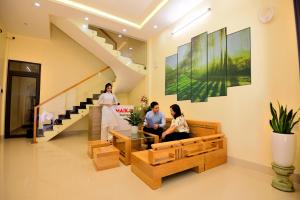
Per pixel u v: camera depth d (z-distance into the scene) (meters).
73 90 5.79
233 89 3.02
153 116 3.77
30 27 4.90
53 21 4.67
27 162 2.98
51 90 5.92
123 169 2.69
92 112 4.65
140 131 3.72
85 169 2.67
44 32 5.25
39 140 4.75
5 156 3.32
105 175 2.45
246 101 2.81
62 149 3.92
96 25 4.80
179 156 2.32
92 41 4.93
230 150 3.01
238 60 2.96
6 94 5.18
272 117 2.23
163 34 4.96
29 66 5.58
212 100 3.41
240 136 2.87
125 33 5.24
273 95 2.48
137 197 1.87
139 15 4.43
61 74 6.15
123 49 6.17
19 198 1.81
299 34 1.88
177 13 4.12
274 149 2.08
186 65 4.11
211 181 2.28
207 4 3.59
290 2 2.36
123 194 1.93
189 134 3.22
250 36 2.80
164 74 4.89
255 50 2.72
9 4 3.78
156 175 2.07
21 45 5.46
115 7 4.09
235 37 3.03
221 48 3.27
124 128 4.66
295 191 2.00
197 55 3.80
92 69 6.78
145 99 5.37
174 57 4.52
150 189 2.05
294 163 2.21
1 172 2.52
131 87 6.47
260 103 2.63
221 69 3.25
